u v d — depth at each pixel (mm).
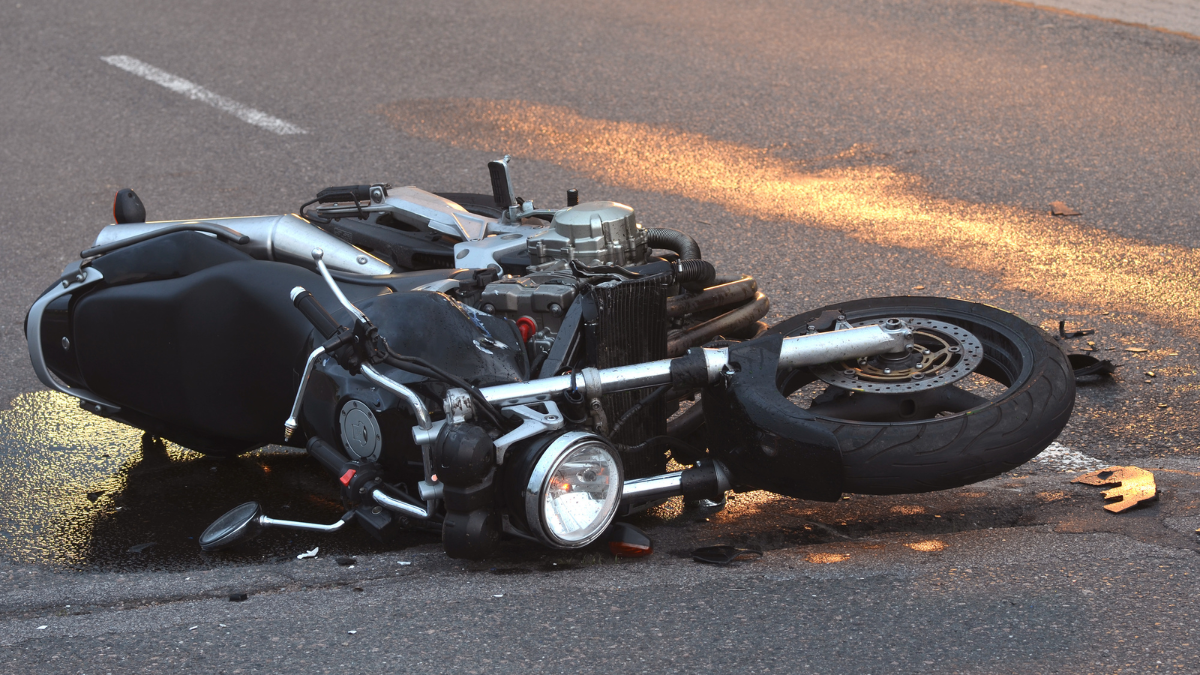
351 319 6918
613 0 26391
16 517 8086
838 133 17312
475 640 5500
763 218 14062
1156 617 5371
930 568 6059
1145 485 7137
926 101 18531
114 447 9188
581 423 6551
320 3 27297
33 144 18781
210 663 5426
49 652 5656
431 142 17938
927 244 12906
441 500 6461
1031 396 6617
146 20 26547
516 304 7152
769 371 6641
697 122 18203
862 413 7184
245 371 7578
